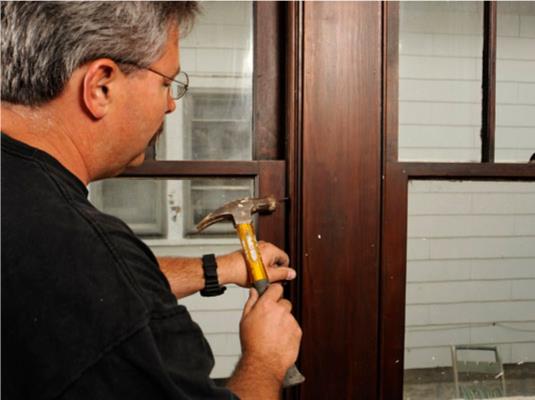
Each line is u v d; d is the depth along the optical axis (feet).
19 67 1.79
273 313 2.43
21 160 1.76
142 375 1.61
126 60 1.89
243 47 3.43
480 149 3.71
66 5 1.74
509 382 4.19
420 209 3.92
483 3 3.61
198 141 3.46
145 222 3.52
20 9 1.76
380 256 3.25
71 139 1.92
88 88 1.85
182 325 1.86
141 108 2.01
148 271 1.83
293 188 3.21
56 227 1.65
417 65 3.62
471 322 4.16
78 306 1.58
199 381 1.80
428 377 4.17
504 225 4.00
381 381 3.30
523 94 3.73
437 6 3.61
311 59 3.10
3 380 1.58
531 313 4.17
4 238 1.61
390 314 3.33
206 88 3.43
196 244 3.61
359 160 3.18
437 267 4.04
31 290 1.57
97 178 2.13
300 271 3.18
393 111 3.30
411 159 3.68
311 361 3.22
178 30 2.13
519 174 3.47
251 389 2.15
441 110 3.67
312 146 3.14
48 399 1.53
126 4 1.82
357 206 3.20
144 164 3.24
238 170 3.29
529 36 3.71
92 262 1.64
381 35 3.15
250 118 3.47
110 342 1.57
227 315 3.93
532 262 4.09
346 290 3.22
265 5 3.37
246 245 2.93
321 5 3.09
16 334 1.57
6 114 1.85
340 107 3.14
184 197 3.53
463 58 3.65
